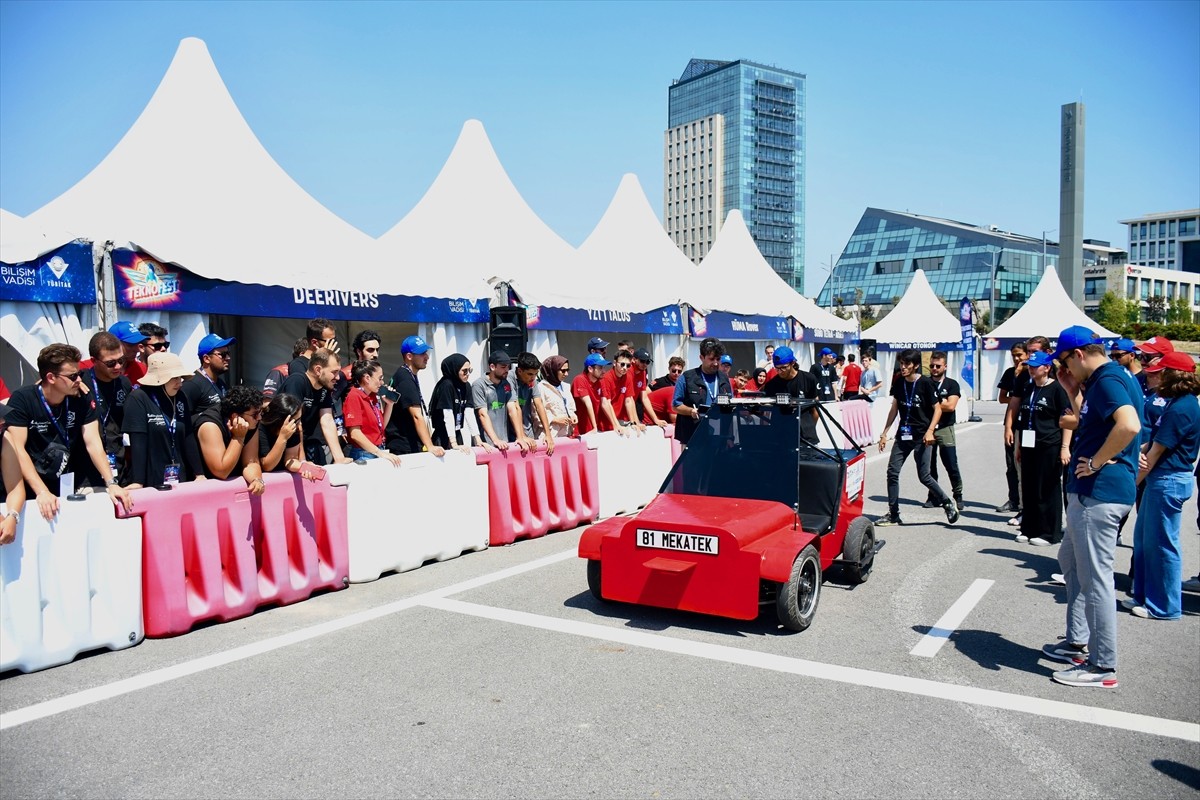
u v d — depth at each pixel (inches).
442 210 510.3
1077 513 163.9
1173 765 128.0
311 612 207.9
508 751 131.6
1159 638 191.6
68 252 272.2
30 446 176.1
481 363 431.5
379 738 136.3
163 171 372.5
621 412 382.3
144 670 167.3
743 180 6146.7
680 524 192.2
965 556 272.7
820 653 178.4
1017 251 4340.6
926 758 129.6
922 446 321.1
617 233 689.6
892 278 4795.8
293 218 398.9
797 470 212.7
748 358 819.4
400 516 246.4
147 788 120.0
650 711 147.3
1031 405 290.7
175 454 202.8
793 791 119.0
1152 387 255.4
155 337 251.3
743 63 6131.9
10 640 162.1
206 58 424.2
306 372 244.8
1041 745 134.6
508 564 258.4
